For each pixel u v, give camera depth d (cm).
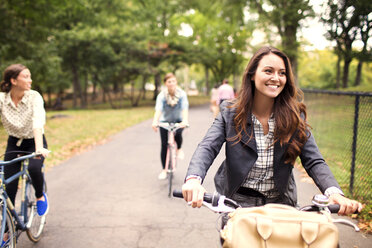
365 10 611
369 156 479
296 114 173
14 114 303
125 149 825
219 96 1166
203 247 319
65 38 2441
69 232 354
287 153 174
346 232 331
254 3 1720
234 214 135
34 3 1462
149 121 1523
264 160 177
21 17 1526
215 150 177
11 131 310
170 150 489
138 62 2745
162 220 384
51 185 527
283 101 179
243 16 2138
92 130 1186
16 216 286
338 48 709
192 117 1570
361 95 405
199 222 377
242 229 123
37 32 1634
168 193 480
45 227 368
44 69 1639
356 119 420
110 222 379
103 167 644
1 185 264
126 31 2616
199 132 994
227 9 1978
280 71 172
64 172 609
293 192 184
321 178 158
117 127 1277
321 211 139
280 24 1366
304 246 119
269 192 183
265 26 1480
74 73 2844
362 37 661
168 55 2880
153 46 2788
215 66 3947
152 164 661
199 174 157
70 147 846
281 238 120
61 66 2684
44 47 1638
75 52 2597
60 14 2358
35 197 332
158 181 541
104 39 2530
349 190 430
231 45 3556
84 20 2683
